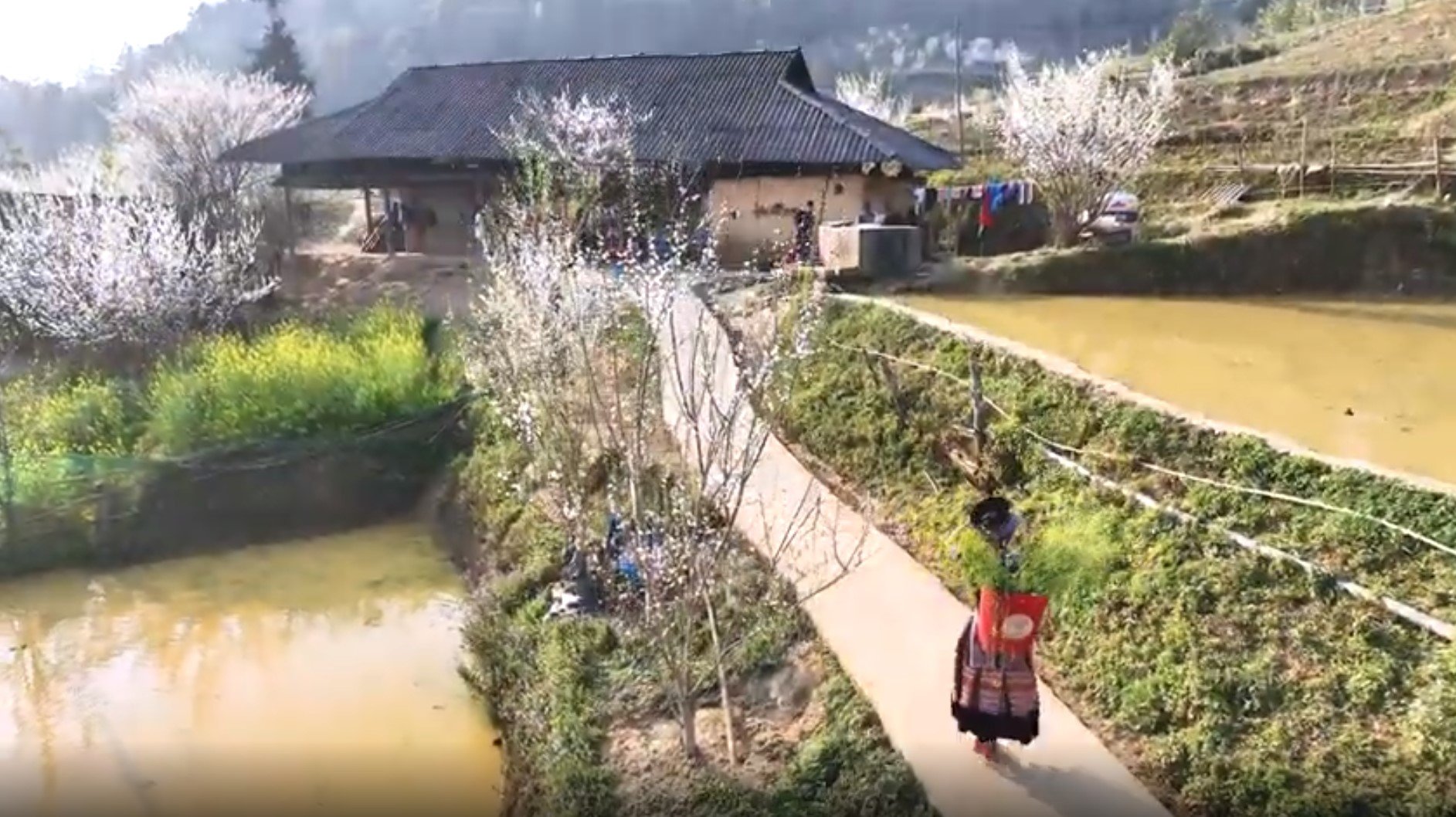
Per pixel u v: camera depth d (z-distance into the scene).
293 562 13.61
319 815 8.06
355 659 10.93
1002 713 6.38
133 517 14.13
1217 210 22.52
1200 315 16.70
